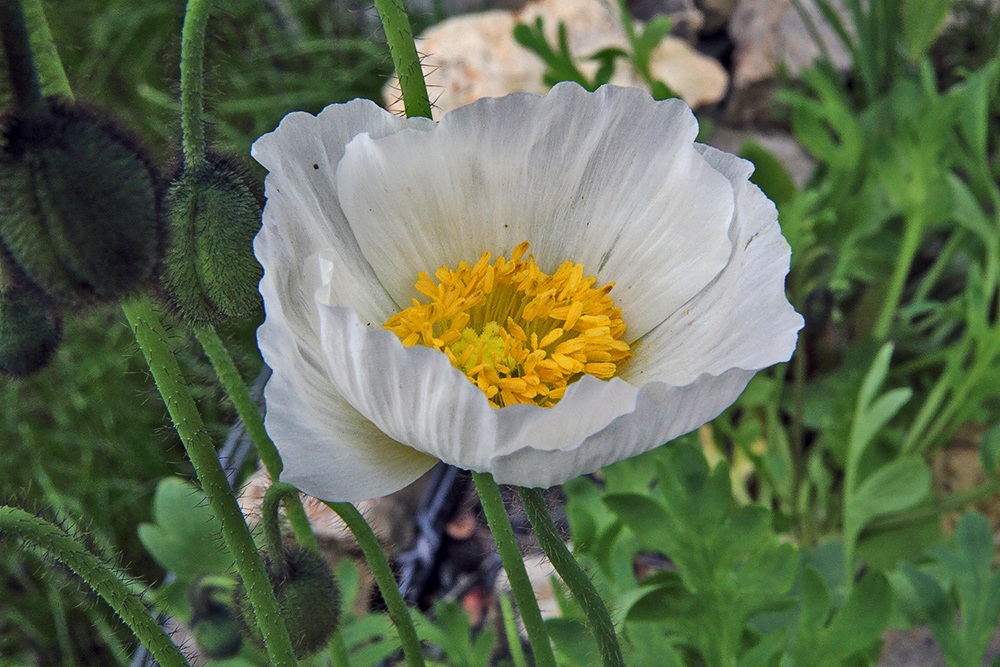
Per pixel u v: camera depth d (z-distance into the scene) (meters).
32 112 0.25
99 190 0.25
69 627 0.48
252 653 0.36
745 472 0.46
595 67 0.62
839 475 0.47
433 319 0.27
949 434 0.44
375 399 0.25
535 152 0.28
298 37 0.66
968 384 0.42
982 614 0.34
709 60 0.64
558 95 0.28
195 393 0.48
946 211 0.43
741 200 0.27
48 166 0.24
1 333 0.26
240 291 0.27
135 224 0.25
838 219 0.48
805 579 0.32
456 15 0.71
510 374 0.27
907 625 0.35
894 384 0.47
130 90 0.62
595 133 0.28
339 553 0.40
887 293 0.49
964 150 0.53
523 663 0.33
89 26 0.61
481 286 0.27
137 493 0.51
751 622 0.36
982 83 0.45
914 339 0.48
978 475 0.45
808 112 0.47
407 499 0.48
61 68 0.26
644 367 0.27
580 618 0.32
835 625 0.32
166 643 0.26
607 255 0.28
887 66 0.57
